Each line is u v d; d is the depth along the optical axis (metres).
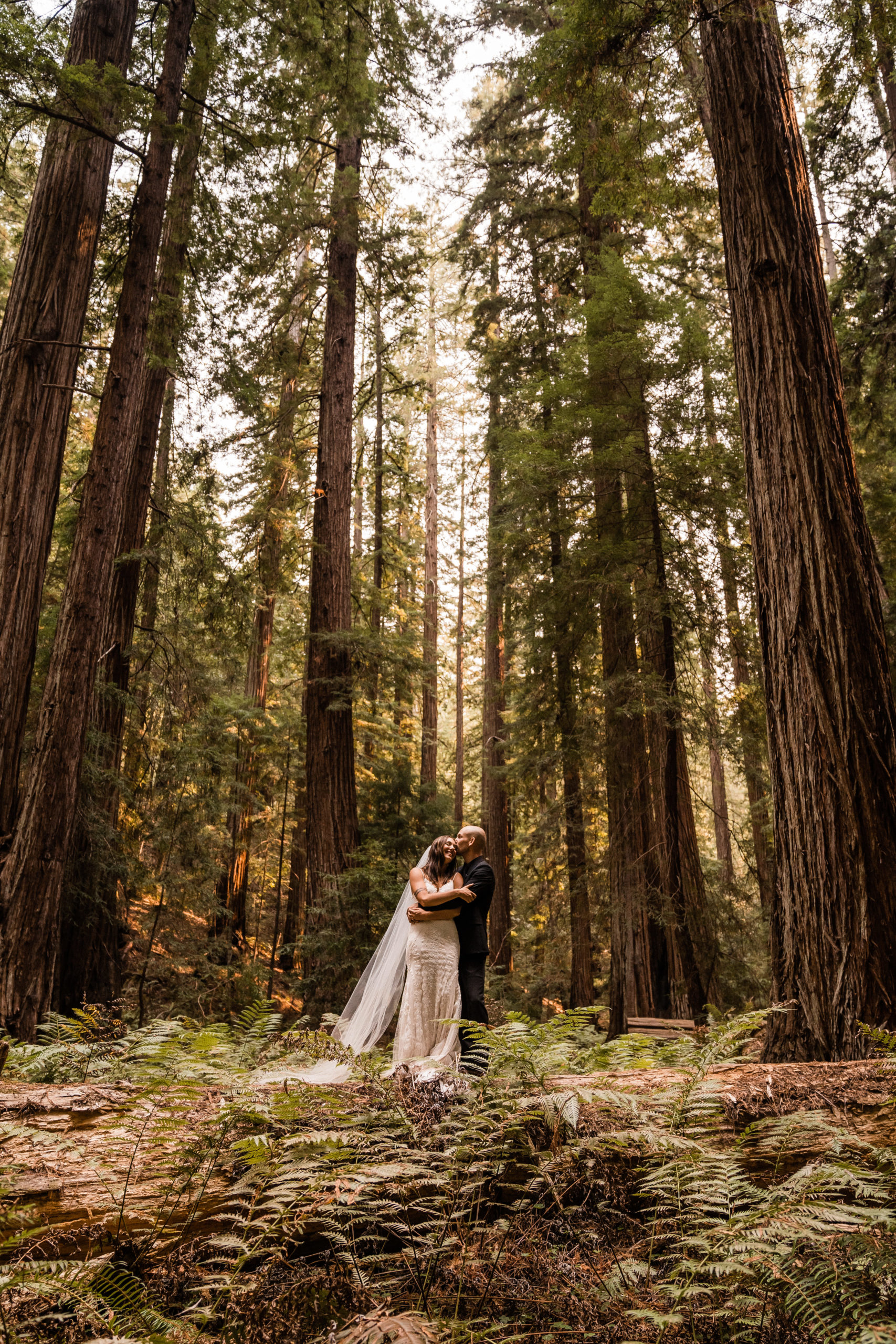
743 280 5.74
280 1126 3.13
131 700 11.66
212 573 14.56
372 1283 2.62
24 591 7.79
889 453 14.61
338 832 12.65
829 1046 4.28
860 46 6.71
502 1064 3.44
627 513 11.35
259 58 10.59
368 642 13.52
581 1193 3.17
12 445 7.92
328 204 14.49
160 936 12.59
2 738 7.48
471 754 31.80
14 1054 4.79
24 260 8.37
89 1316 2.22
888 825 4.53
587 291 14.76
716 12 5.94
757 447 5.45
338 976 11.50
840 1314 2.10
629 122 7.74
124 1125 3.10
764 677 5.18
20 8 7.79
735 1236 2.32
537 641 13.00
